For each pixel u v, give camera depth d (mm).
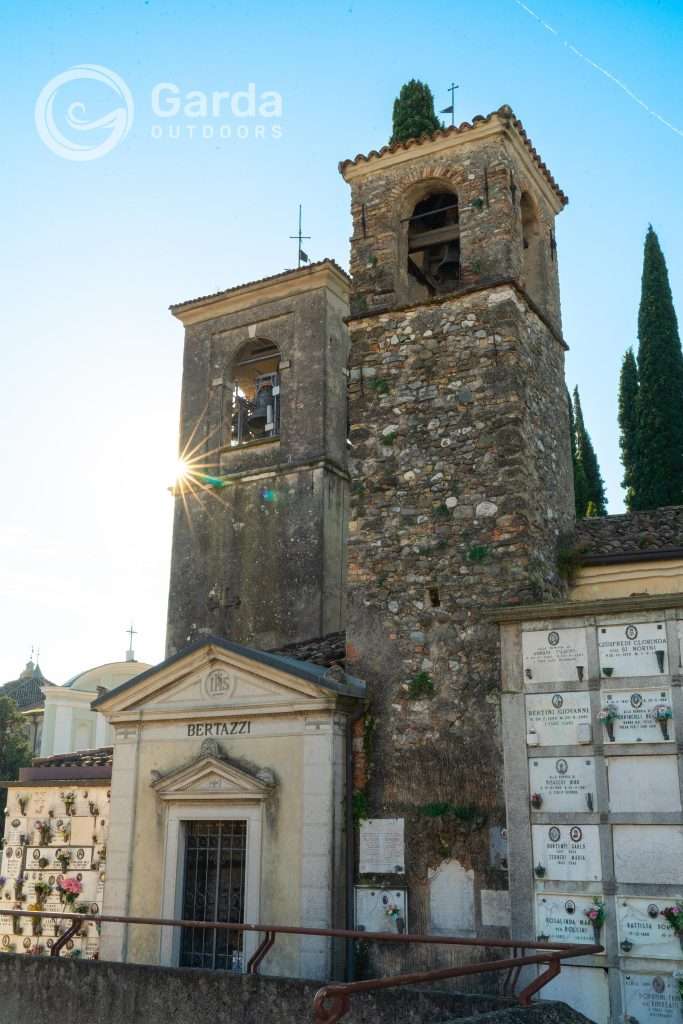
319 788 14195
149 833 15445
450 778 14102
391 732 14734
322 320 22672
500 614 13188
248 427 23875
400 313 16938
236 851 14836
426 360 16453
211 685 15547
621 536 17078
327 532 21266
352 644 15531
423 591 15273
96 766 20578
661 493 27047
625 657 12344
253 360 23797
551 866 12078
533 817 12344
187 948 14805
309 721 14570
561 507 17094
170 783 15320
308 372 22469
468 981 12875
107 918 12367
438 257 19109
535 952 11891
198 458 23328
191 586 22422
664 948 11211
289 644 19719
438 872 13750
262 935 13984
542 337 17609
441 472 15750
